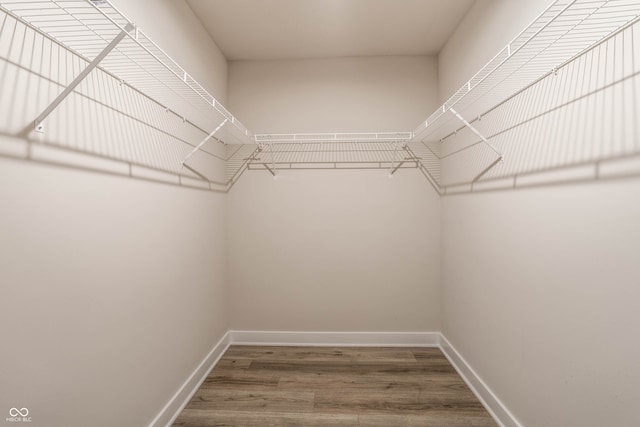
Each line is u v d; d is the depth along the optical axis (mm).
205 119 2188
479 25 1923
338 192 2734
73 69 1072
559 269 1240
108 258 1246
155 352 1590
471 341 2070
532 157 1410
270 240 2748
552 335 1284
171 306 1757
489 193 1812
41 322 954
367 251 2732
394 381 2125
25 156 899
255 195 2740
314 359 2447
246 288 2754
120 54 1168
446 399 1919
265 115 2740
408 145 2711
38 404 945
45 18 935
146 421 1509
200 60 2197
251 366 2336
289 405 1865
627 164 942
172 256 1771
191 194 2023
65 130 1040
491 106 1775
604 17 946
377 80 2721
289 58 2736
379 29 2324
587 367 1105
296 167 2742
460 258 2248
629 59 931
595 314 1068
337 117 2730
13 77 860
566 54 1167
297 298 2746
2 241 839
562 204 1219
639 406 918
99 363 1197
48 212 975
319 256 2744
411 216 2715
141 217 1474
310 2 2012
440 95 2645
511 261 1584
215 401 1906
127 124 1371
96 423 1181
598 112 1047
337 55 2701
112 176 1271
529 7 1395
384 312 2734
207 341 2285
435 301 2717
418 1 2006
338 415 1774
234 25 2252
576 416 1159
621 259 968
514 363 1565
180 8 1899
